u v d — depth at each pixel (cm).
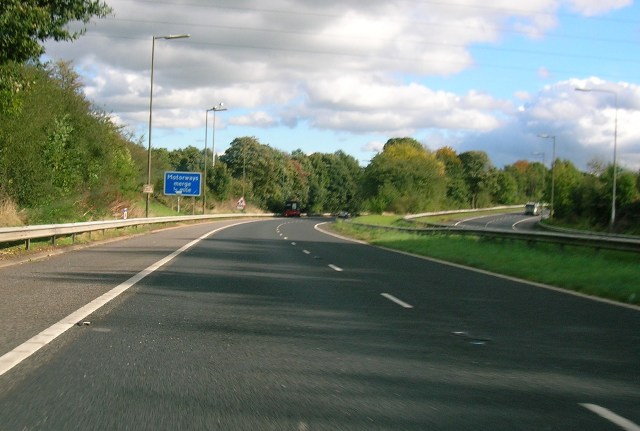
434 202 10712
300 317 1067
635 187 6925
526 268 1852
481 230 3084
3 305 1109
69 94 3803
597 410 593
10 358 744
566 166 8912
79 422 539
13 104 1930
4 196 2739
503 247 2569
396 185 10306
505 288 1497
